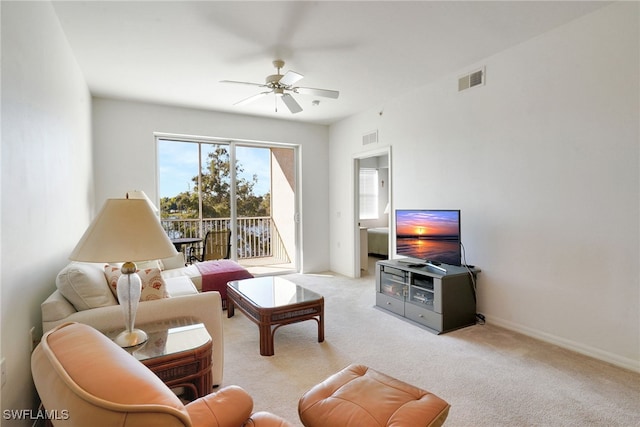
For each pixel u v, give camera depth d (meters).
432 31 2.78
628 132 2.39
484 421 1.84
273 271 5.77
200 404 1.21
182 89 4.09
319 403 1.42
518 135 3.07
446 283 3.13
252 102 4.62
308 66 3.47
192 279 3.67
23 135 1.64
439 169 3.88
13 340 1.46
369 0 2.34
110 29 2.66
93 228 1.57
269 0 2.32
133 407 0.69
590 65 2.57
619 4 2.40
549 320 2.88
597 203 2.56
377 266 3.88
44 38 2.08
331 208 6.05
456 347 2.80
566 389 2.15
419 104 4.13
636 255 2.36
